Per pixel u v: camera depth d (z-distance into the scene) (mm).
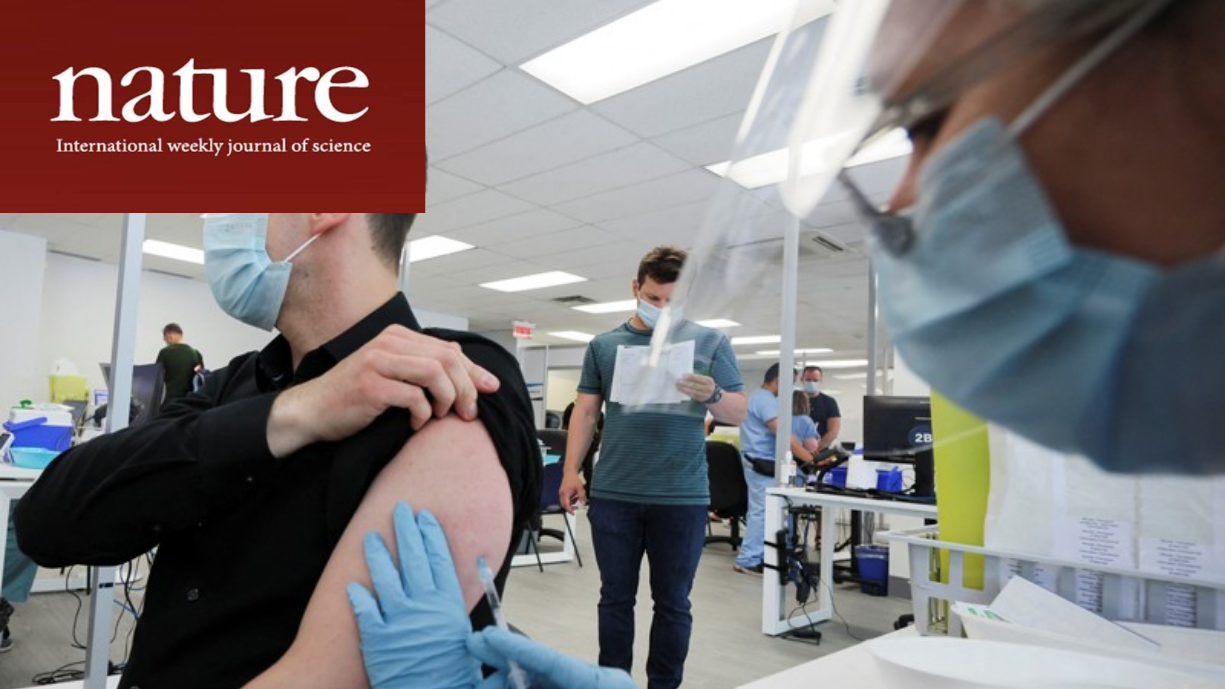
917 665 494
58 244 6430
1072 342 190
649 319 1854
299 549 544
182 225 5434
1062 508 692
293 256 680
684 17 2723
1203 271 165
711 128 3643
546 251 6258
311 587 542
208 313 7844
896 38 213
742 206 320
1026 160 183
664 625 1789
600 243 5918
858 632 3074
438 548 500
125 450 584
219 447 546
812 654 2717
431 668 458
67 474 602
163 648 570
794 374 3031
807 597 3176
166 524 565
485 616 538
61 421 2535
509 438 590
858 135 231
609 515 1838
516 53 2975
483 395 592
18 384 5957
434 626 467
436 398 548
